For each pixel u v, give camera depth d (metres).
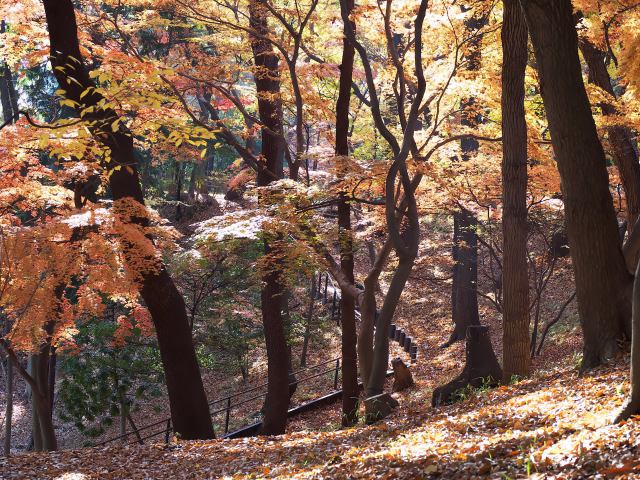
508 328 12.84
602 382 7.85
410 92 21.89
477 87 14.98
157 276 13.77
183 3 15.53
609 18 12.93
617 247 8.73
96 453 11.34
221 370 26.39
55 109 25.91
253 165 17.06
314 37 17.11
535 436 6.01
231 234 12.38
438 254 24.56
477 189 16.89
